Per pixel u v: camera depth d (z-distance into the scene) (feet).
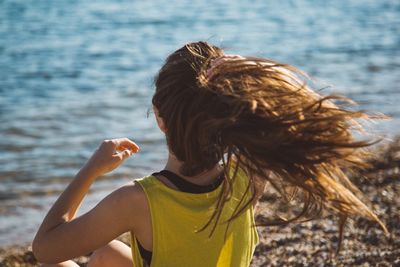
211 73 9.24
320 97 9.38
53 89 56.44
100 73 65.26
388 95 50.65
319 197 9.58
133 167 32.22
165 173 9.50
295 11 125.39
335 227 21.71
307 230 21.62
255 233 10.55
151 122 43.06
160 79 9.52
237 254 9.93
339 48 80.33
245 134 8.88
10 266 20.65
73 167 32.71
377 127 37.65
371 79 58.70
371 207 19.30
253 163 8.96
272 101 8.98
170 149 9.50
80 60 73.26
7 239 23.08
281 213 23.32
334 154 9.00
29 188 29.19
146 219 9.34
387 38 88.33
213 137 9.06
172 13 121.08
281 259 19.19
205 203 9.52
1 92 54.95
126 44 85.92
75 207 9.71
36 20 108.58
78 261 19.90
